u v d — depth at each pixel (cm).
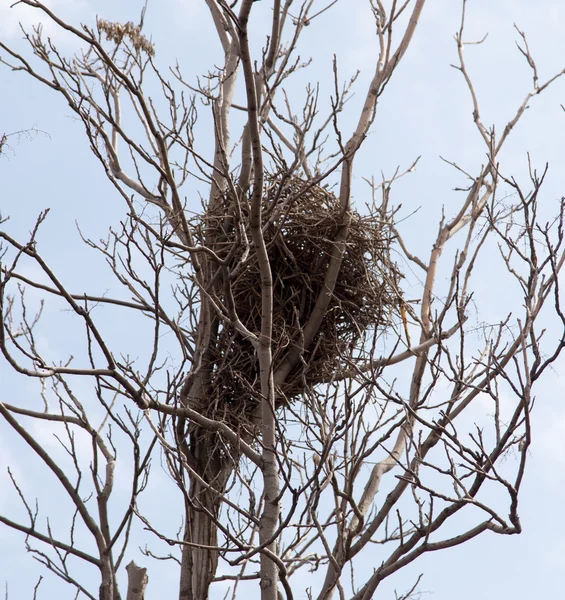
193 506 729
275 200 821
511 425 704
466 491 698
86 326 779
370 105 1057
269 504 802
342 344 1105
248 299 1084
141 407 808
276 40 991
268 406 820
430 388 798
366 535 805
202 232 1065
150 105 846
